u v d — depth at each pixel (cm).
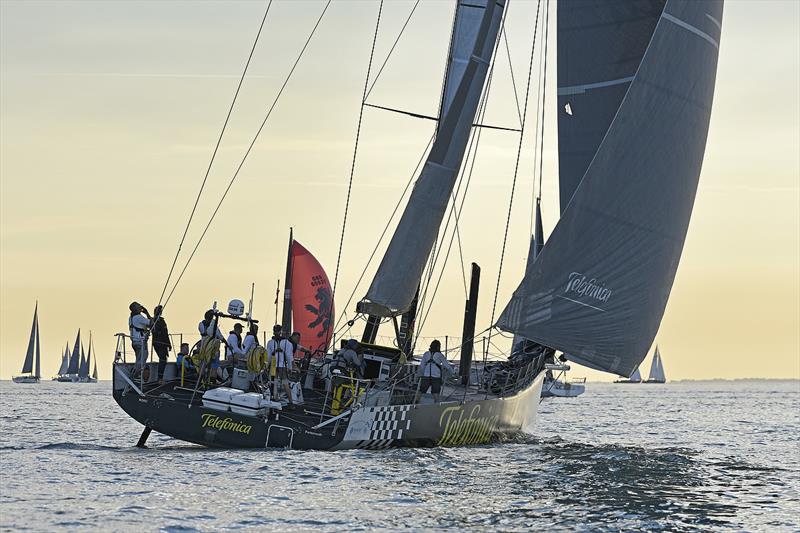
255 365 4694
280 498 3822
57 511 3491
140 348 4959
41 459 4778
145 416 4712
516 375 6097
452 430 5369
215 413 4684
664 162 6003
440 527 3438
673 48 5988
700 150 6150
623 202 5959
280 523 3425
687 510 3903
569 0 6806
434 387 5262
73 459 4769
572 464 5150
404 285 5975
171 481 4109
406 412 4978
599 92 6738
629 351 6000
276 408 4769
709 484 4691
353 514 3597
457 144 6078
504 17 6234
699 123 6116
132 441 6322
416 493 4028
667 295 6106
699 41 6072
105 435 6906
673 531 3506
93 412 10606
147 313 5003
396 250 5994
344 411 4725
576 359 5978
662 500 4103
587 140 6769
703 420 11625
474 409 5484
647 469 5150
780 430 9531
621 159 5950
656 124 5978
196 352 4953
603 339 5966
